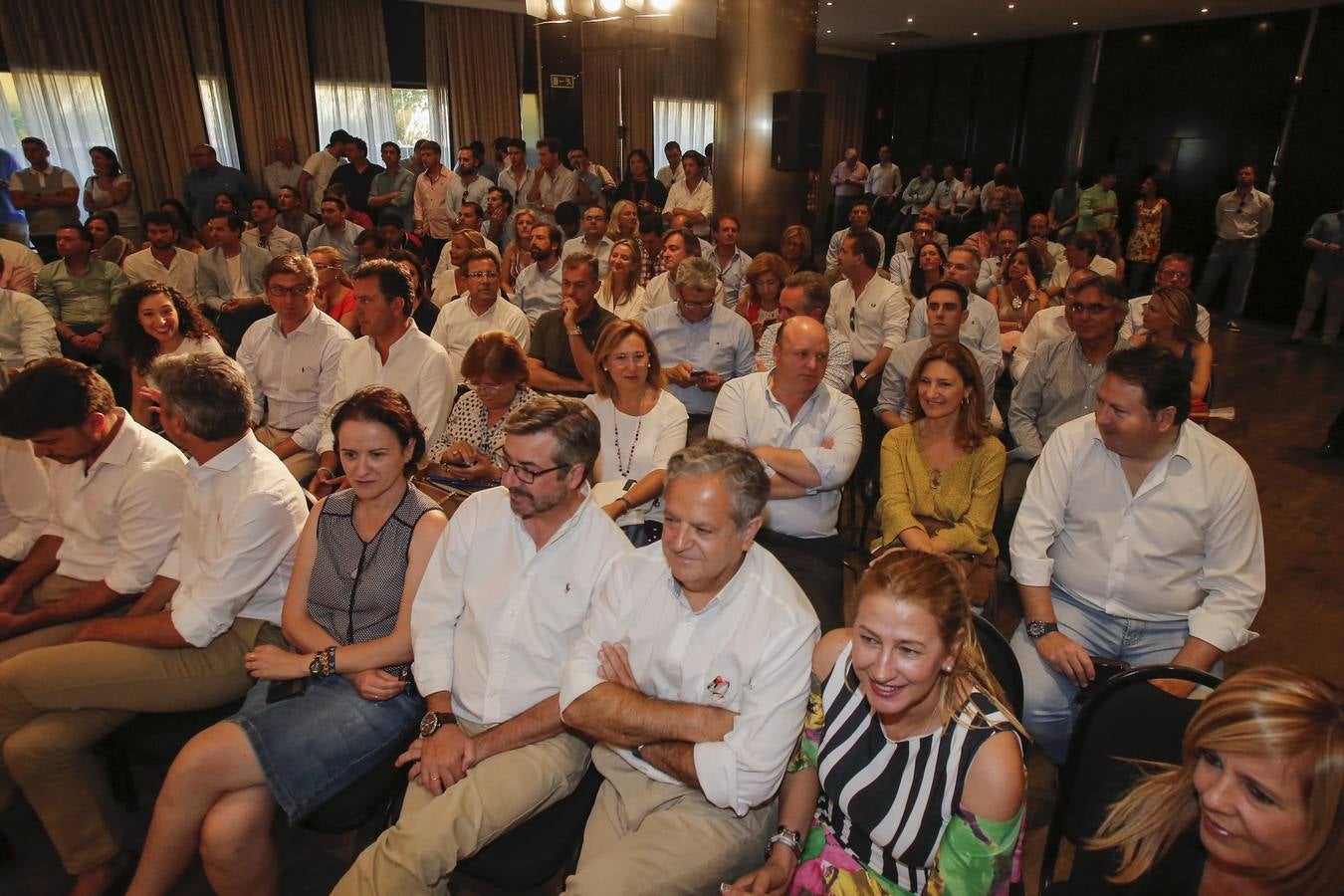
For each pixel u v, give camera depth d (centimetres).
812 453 256
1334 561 383
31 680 184
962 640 131
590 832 166
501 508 187
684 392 385
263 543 200
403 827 160
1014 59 1295
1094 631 222
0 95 787
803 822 153
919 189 1302
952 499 259
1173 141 1114
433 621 188
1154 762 144
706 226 784
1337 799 101
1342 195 938
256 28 887
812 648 156
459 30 1017
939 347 255
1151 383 191
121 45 823
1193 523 205
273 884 181
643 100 1246
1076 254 530
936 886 133
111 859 196
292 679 188
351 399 187
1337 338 877
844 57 1478
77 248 511
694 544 148
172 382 191
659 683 166
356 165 870
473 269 401
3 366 426
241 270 553
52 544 229
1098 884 137
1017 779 130
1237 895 115
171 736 198
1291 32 980
